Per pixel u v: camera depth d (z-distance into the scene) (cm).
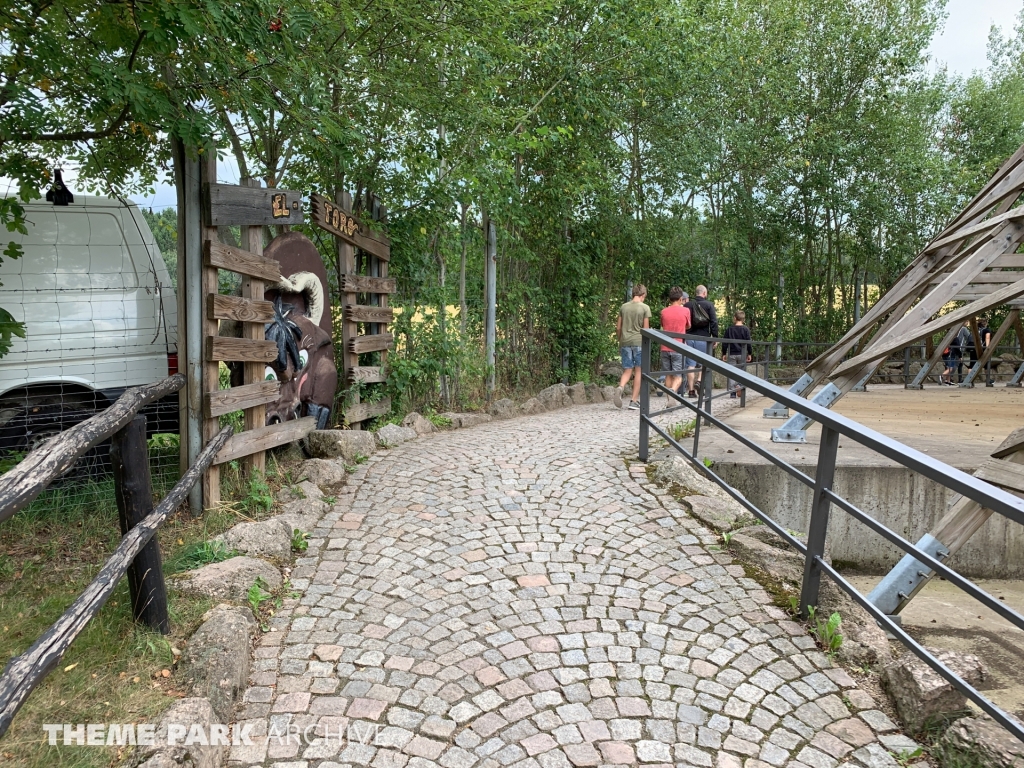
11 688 174
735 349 1377
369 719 267
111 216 551
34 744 224
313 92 485
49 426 510
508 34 873
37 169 413
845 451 620
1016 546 579
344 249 675
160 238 651
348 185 706
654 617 345
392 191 734
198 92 429
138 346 551
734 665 307
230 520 438
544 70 986
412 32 592
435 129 730
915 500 571
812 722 271
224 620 304
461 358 889
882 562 579
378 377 744
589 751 253
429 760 246
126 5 355
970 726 254
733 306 1786
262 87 467
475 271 1023
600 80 1033
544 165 1051
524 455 624
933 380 1519
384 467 585
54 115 434
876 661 305
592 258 1279
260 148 662
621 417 893
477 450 648
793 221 1692
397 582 379
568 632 331
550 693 286
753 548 410
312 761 244
